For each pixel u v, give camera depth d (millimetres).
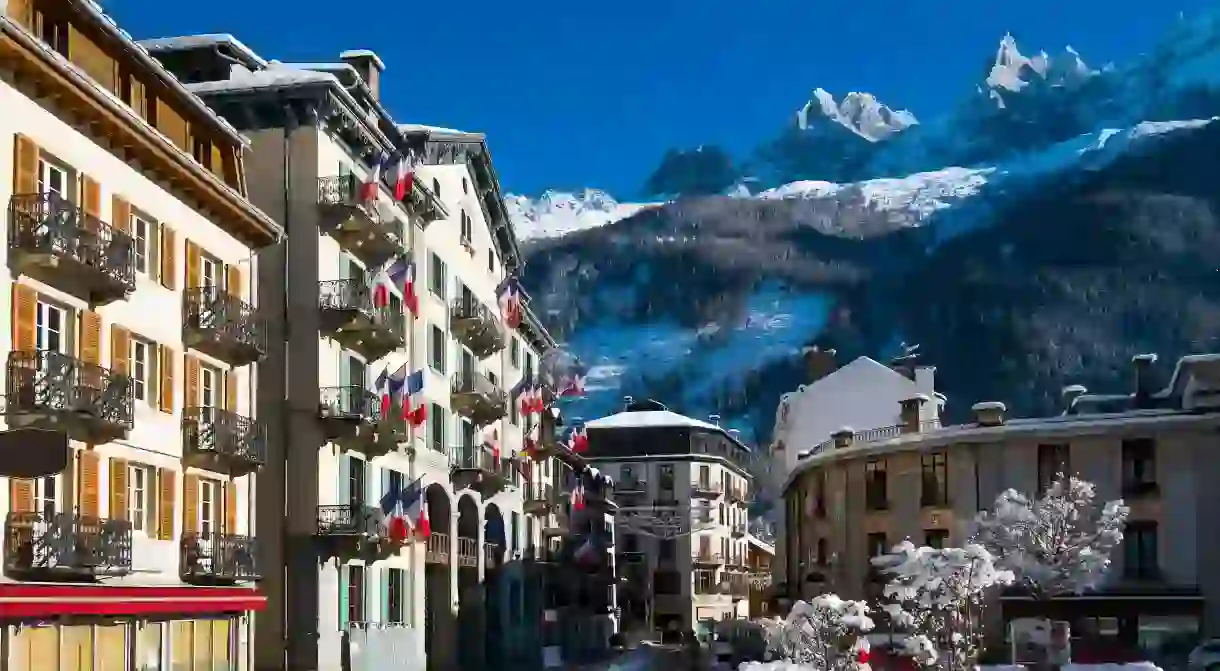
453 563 51594
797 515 71688
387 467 44344
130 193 29703
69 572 25594
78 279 26625
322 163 40281
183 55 41062
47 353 24766
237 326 33906
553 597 74000
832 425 84188
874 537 60031
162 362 30984
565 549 77875
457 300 52906
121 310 28922
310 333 39344
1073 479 47938
